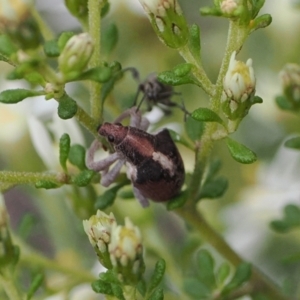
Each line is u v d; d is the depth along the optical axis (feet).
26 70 0.33
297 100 0.41
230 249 0.40
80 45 0.33
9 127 0.47
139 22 0.48
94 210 0.40
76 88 0.47
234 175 0.49
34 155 0.47
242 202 0.49
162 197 0.37
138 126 0.37
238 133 0.51
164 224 0.51
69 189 0.40
